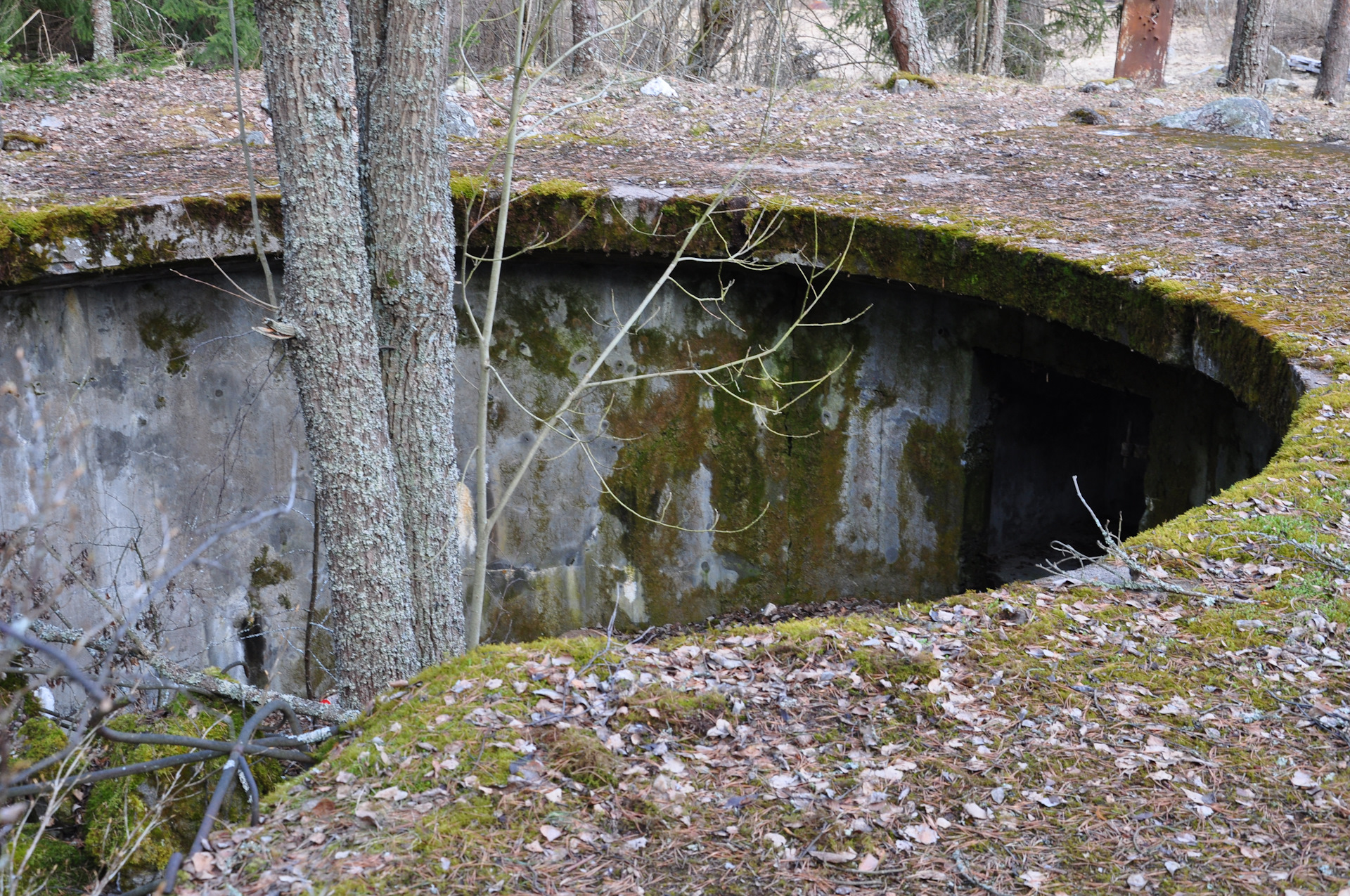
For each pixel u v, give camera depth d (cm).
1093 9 2083
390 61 504
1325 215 773
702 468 941
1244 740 288
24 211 694
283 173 483
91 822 369
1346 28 1589
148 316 799
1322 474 427
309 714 471
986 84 1495
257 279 825
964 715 300
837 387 892
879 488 895
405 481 549
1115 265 638
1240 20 1579
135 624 696
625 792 272
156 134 1102
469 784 274
